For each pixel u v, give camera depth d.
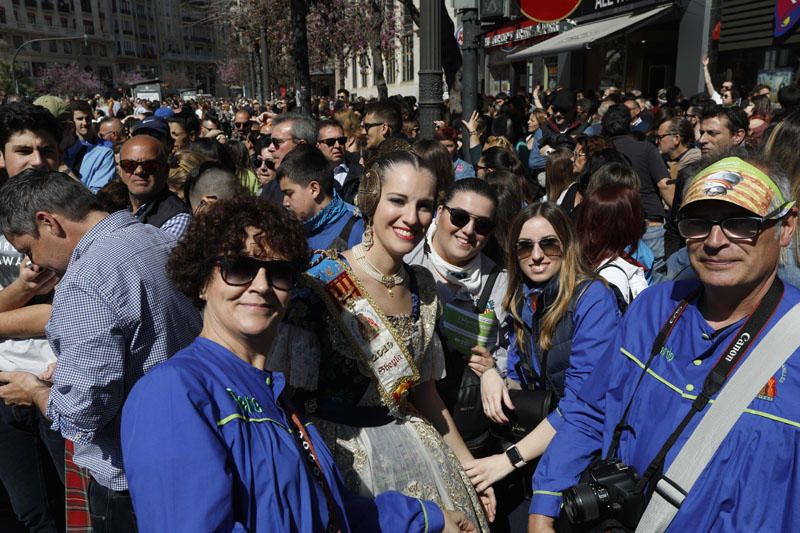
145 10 105.94
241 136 9.95
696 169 1.71
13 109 3.26
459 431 2.60
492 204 2.73
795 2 11.62
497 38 18.89
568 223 2.50
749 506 1.47
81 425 2.02
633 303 1.88
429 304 2.19
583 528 1.78
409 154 2.01
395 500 1.74
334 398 2.00
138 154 3.63
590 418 2.08
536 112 9.01
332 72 46.81
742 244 1.53
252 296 1.43
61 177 2.18
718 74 13.96
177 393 1.25
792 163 2.21
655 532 1.58
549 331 2.45
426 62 5.05
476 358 2.59
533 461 2.59
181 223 3.35
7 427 2.96
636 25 14.88
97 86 66.00
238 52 32.62
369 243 2.05
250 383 1.44
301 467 1.38
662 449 1.62
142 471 1.19
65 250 2.19
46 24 85.88
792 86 6.60
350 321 1.93
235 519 1.23
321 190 3.54
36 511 3.07
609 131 6.26
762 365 1.51
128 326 2.05
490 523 2.38
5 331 2.59
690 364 1.66
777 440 1.46
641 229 2.87
